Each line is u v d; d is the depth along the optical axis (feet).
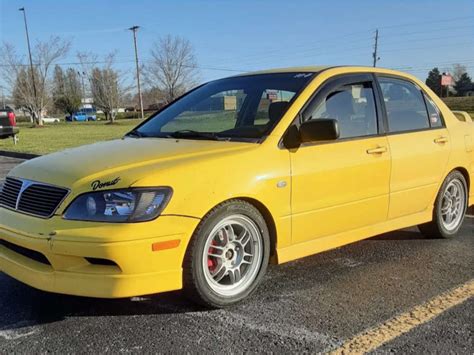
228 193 11.62
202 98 15.98
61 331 11.21
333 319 11.69
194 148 12.57
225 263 12.16
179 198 11.05
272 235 12.87
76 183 11.14
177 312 12.07
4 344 10.66
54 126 159.74
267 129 13.14
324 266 15.30
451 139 17.49
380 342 10.57
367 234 15.05
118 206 10.68
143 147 13.01
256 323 11.50
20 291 13.50
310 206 13.28
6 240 11.87
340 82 14.73
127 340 10.76
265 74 15.79
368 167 14.49
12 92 175.94
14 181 12.59
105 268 10.80
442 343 10.52
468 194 18.61
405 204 15.96
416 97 17.01
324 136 12.58
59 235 10.70
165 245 10.85
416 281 14.06
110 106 200.54
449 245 17.37
